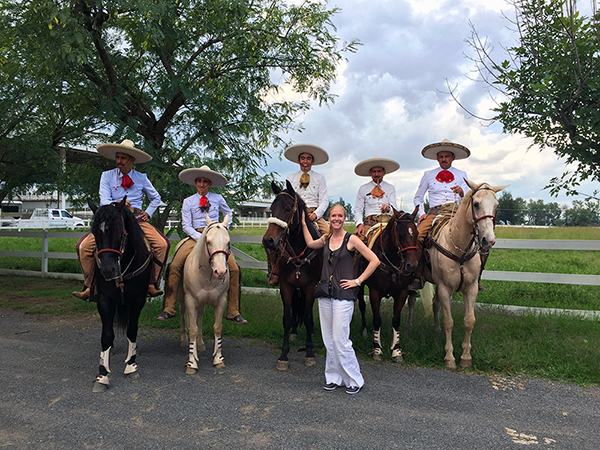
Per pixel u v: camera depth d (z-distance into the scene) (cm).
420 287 578
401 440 328
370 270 417
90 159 1040
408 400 407
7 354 550
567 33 631
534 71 666
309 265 506
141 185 564
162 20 799
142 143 840
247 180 942
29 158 987
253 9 930
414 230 504
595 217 2252
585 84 616
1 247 1939
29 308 816
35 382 452
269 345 603
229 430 344
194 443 323
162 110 952
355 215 646
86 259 464
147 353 563
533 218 3284
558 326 606
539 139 718
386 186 652
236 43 884
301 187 614
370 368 501
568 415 376
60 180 1028
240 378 469
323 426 351
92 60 886
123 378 466
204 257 477
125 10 769
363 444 321
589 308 764
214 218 588
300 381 460
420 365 510
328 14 966
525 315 667
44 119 1019
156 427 350
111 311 442
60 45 720
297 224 503
